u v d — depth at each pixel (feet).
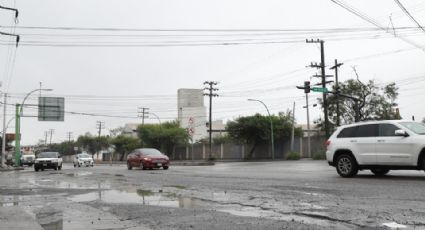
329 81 149.18
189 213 26.03
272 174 61.11
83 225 23.22
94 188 45.09
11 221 24.91
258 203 29.40
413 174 52.13
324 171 66.64
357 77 161.79
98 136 391.65
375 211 24.32
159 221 23.73
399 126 45.68
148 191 40.06
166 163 94.79
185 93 356.38
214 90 202.69
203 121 350.84
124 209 28.37
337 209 25.48
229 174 64.28
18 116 162.61
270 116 186.39
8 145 275.18
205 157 230.07
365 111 161.38
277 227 21.03
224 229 21.01
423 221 21.26
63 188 46.29
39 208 30.27
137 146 281.95
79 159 162.40
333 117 166.71
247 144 205.46
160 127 253.85
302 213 24.64
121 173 76.95
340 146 50.24
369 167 47.55
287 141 192.65
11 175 87.40
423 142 43.04
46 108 174.29
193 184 46.42
